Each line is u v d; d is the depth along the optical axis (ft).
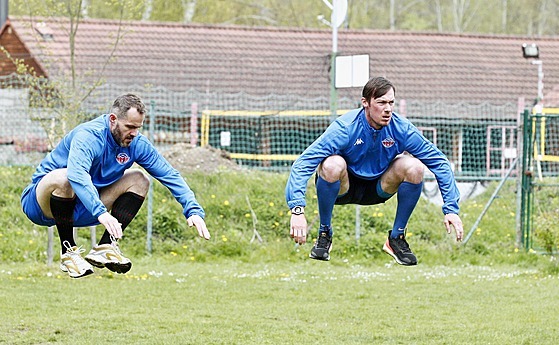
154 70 248.52
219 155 184.44
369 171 69.05
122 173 66.74
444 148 219.41
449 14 477.36
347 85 152.15
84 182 62.23
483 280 130.31
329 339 84.94
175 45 261.85
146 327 89.30
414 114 226.38
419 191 69.46
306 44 273.13
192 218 65.67
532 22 484.74
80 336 84.48
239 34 272.92
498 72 273.54
